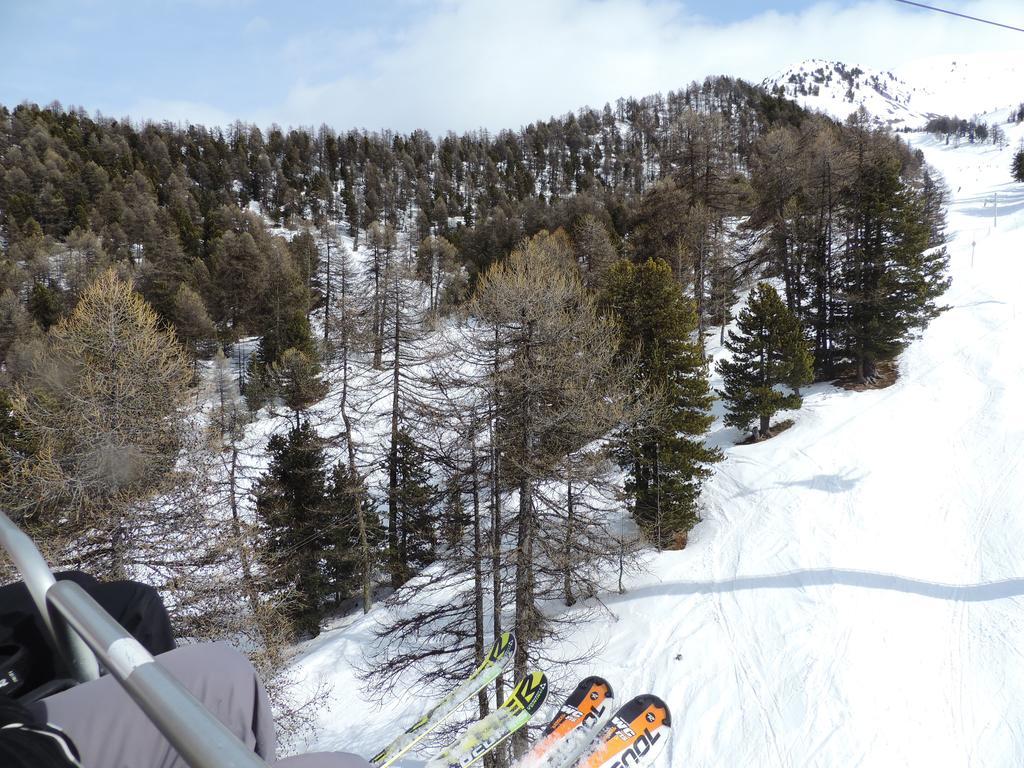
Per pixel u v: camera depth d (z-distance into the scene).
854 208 34.09
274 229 114.06
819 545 21.02
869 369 32.59
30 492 9.89
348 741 15.61
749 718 15.12
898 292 31.62
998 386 28.64
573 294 15.09
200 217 102.25
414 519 19.55
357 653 19.20
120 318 10.73
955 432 26.09
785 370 27.94
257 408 34.88
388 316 23.28
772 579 19.73
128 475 10.24
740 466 26.78
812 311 40.94
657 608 19.39
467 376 14.05
